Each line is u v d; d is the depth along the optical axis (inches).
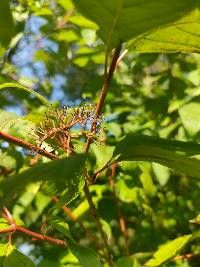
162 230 13.5
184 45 6.1
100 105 6.3
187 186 14.0
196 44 6.0
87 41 14.4
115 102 14.1
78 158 4.7
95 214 7.7
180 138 12.1
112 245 14.5
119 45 5.4
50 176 4.5
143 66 14.7
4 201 4.2
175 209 13.7
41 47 18.3
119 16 4.6
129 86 14.3
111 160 6.6
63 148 6.6
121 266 8.8
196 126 10.9
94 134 6.5
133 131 12.9
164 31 5.8
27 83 16.1
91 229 12.9
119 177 12.1
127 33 5.1
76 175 5.7
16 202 11.4
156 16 4.5
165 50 6.3
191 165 6.1
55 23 16.7
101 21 4.9
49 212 7.4
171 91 14.0
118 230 13.5
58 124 6.6
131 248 13.4
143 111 14.1
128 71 14.9
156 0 4.3
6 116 7.4
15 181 4.4
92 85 14.0
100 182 12.4
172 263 11.4
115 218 13.1
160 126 13.4
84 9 4.6
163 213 13.7
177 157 6.0
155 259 9.0
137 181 11.9
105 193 12.6
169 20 4.5
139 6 4.4
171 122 13.5
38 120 7.6
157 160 6.3
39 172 4.5
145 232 13.5
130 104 14.2
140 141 6.1
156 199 14.1
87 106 6.7
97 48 14.5
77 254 6.8
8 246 7.5
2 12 4.1
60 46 17.3
